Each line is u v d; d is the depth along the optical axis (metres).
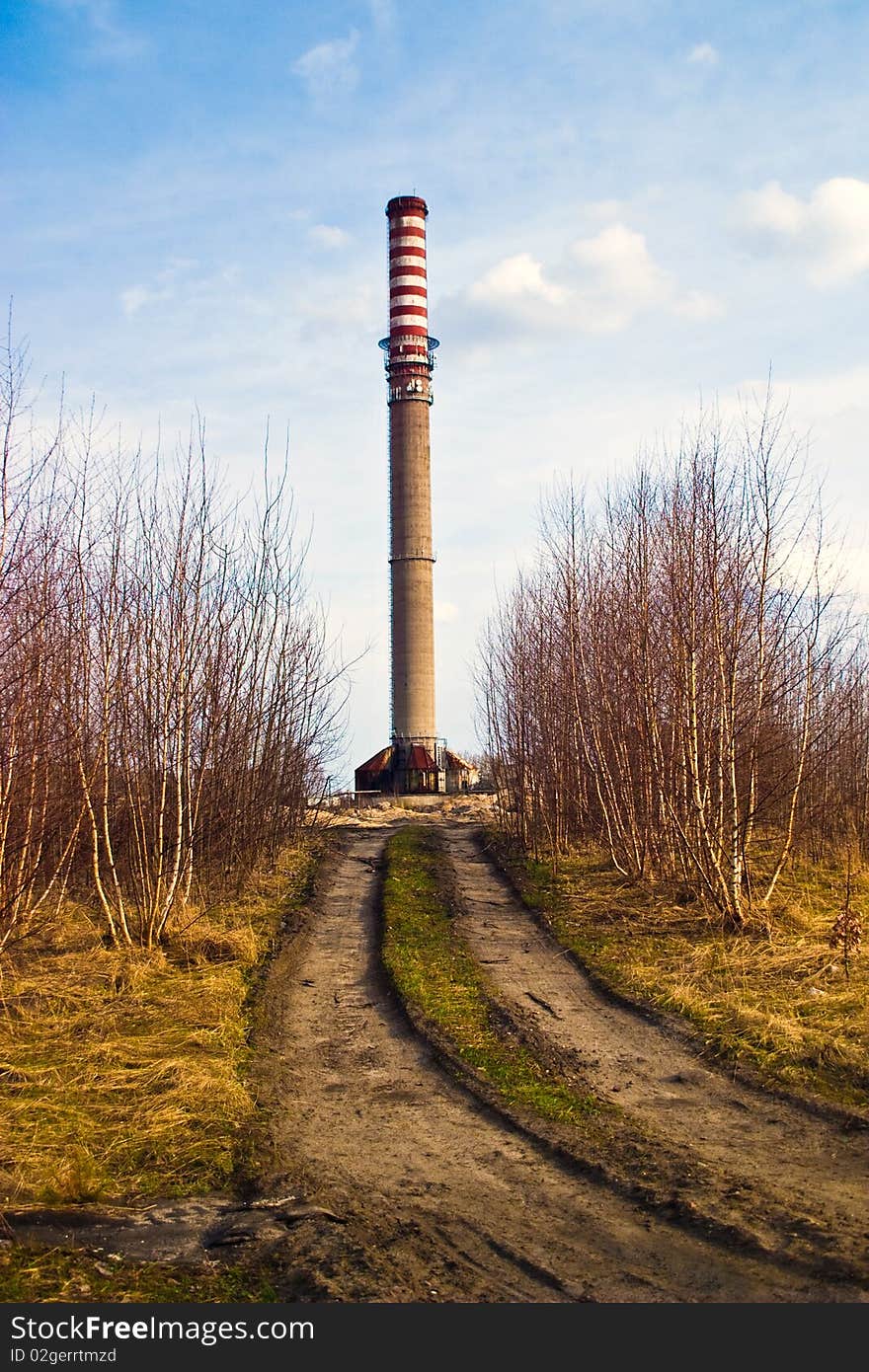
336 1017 14.61
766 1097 10.55
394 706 62.66
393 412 63.28
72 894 20.78
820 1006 13.18
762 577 19.09
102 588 17.64
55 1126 9.75
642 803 23.36
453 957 17.27
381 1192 8.47
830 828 26.41
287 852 28.30
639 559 22.16
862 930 16.53
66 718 16.61
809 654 19.34
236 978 15.85
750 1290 6.54
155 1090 10.88
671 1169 8.62
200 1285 6.75
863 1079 10.63
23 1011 13.50
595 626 25.17
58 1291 6.63
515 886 23.94
